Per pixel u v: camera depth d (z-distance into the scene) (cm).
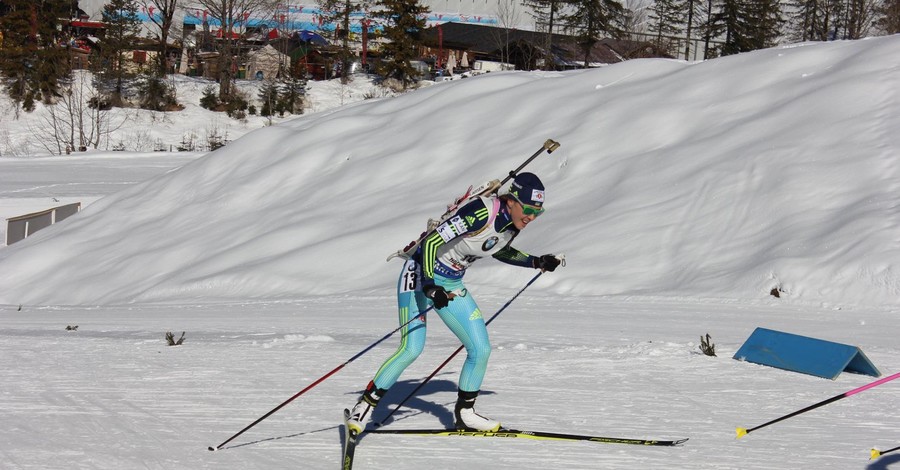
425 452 537
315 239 2125
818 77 2081
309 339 1006
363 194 2331
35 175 4269
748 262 1551
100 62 6406
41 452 531
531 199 514
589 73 2656
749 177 1772
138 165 4678
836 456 530
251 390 710
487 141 2392
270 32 7894
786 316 1274
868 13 6719
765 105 2070
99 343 980
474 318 560
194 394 694
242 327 1233
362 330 1166
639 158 2036
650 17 7938
